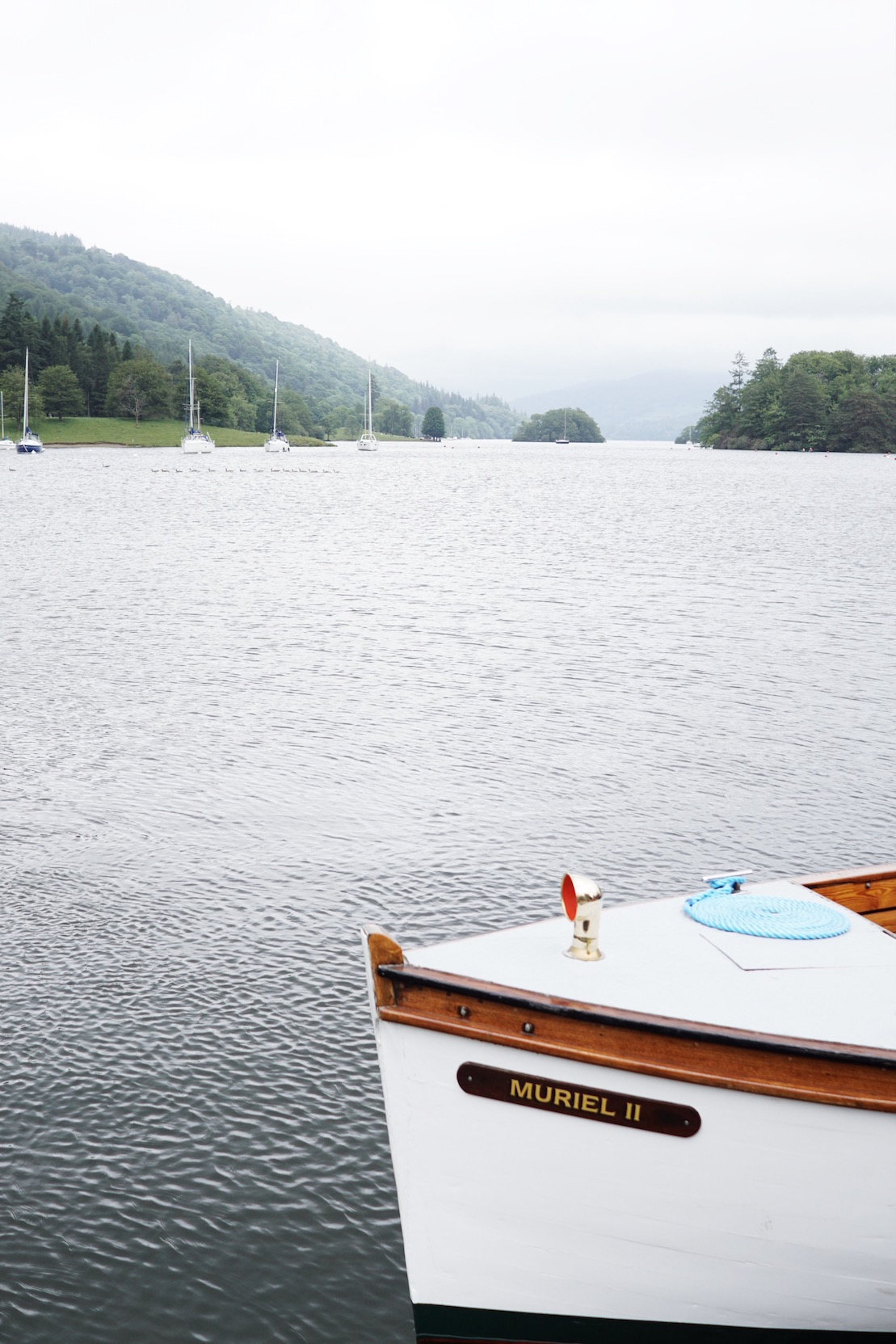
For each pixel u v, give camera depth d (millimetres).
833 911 7699
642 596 37312
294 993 10945
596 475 139000
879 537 59594
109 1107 9148
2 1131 8844
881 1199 6293
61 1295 7359
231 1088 9445
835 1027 6363
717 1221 6406
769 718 21766
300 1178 8430
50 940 11938
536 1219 6605
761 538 58438
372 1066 9797
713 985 6734
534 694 23359
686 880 13828
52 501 80875
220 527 62812
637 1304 6723
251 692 23188
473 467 163875
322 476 130500
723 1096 6160
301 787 17141
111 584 38625
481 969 6844
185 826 15414
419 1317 7008
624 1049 6234
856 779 18031
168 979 11172
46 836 14914
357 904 12953
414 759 18672
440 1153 6617
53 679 24031
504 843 14961
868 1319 6680
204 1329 7137
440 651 27688
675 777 17984
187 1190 8281
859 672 25938
